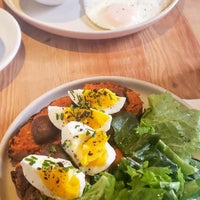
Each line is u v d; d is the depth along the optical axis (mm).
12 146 301
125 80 357
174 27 449
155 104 325
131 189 273
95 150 281
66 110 308
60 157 285
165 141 307
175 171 283
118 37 428
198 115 317
